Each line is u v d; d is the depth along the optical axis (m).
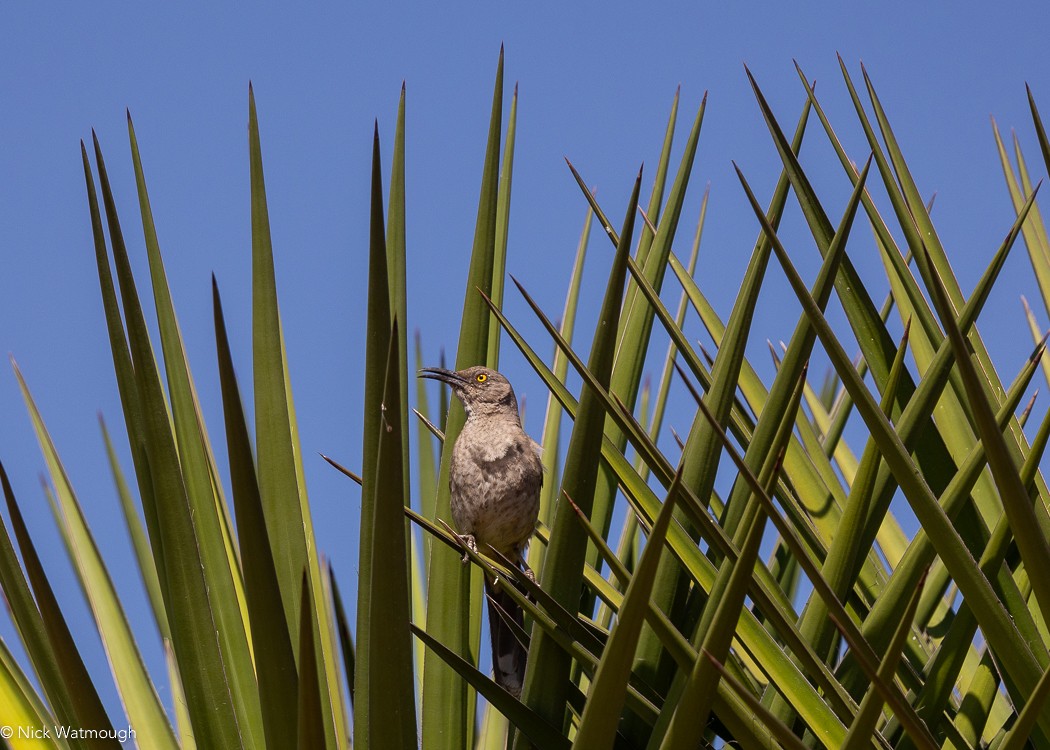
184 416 7.69
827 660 7.12
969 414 8.35
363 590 6.64
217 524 7.49
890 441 5.78
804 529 8.00
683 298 11.05
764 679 8.20
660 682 7.59
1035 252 10.82
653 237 9.94
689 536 7.34
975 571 5.75
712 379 7.41
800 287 5.91
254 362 7.61
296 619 7.32
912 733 5.07
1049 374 10.48
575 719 7.74
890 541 10.19
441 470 9.45
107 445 10.47
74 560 9.05
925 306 8.69
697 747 5.59
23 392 9.52
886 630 6.68
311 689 5.72
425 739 7.64
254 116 7.86
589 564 8.52
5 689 7.70
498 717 9.41
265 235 7.75
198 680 6.67
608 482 9.41
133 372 6.94
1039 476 7.95
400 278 8.28
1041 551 5.36
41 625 6.77
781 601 7.20
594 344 6.59
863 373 10.20
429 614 7.88
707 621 6.34
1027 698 5.79
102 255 6.97
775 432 7.22
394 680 6.08
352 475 7.63
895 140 9.28
